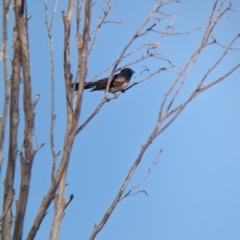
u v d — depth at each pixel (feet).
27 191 25.99
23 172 26.09
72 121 27.99
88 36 30.07
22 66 27.32
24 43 27.66
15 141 27.66
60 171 26.45
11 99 28.19
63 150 27.55
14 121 27.89
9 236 26.53
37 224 25.66
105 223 28.73
